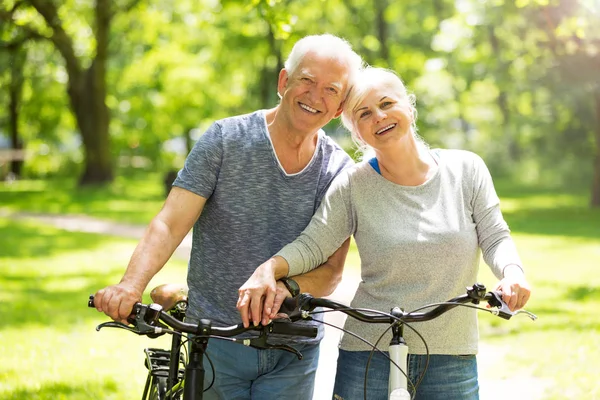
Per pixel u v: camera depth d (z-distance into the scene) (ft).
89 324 39.14
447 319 14.79
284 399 15.60
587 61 78.59
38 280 53.47
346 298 40.78
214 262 15.87
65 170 188.65
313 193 15.90
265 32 130.41
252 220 15.72
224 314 15.75
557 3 45.39
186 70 142.41
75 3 127.85
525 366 29.89
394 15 127.85
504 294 13.67
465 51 121.39
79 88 134.92
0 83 162.40
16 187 154.30
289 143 15.61
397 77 15.03
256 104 158.30
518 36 97.81
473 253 14.97
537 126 125.59
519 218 95.30
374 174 15.28
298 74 15.17
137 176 182.29
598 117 105.40
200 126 158.61
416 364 14.87
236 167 15.61
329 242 15.30
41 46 154.71
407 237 14.76
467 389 14.97
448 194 15.05
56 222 93.86
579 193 132.05
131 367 30.96
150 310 12.93
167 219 15.30
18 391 27.48
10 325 38.86
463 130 188.14
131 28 136.15
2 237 78.59
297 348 15.61
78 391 27.63
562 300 43.75
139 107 156.97
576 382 27.27
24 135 195.62
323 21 123.44
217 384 15.53
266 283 14.05
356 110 14.97
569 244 69.41
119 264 60.85
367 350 15.12
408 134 14.99
